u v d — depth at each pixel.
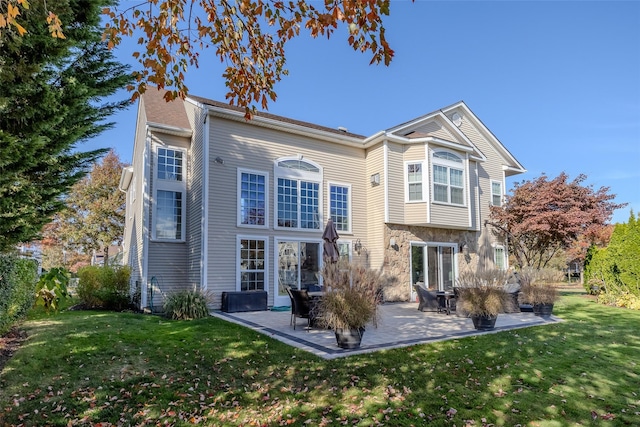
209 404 4.38
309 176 13.42
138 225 13.73
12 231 6.11
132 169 16.94
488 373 5.33
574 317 9.88
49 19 3.77
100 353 5.76
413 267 14.30
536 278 10.66
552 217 15.11
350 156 14.48
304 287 11.85
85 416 4.02
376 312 6.70
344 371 5.22
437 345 6.54
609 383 5.10
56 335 6.67
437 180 14.34
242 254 11.77
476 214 16.48
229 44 3.98
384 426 3.89
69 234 23.67
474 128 17.55
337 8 3.26
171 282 12.16
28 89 5.45
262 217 12.29
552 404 4.44
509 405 4.39
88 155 7.86
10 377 4.77
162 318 9.34
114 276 13.21
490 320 7.95
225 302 10.91
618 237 12.70
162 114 13.36
